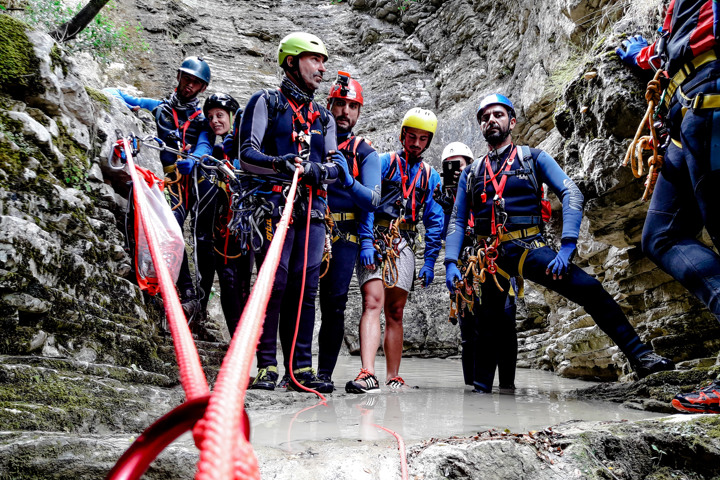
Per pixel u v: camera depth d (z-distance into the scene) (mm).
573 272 3752
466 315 4867
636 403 3104
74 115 4258
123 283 3898
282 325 3824
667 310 4453
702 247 2766
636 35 4160
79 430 2078
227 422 386
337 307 4129
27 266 2891
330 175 3527
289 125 3615
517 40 10797
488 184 4070
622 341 3584
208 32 16000
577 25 7195
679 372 3133
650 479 1926
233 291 4691
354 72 15852
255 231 3496
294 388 3674
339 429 2240
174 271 3867
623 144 4031
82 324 3184
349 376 5668
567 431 1987
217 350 4773
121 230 4508
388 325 4695
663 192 2941
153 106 5789
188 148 4848
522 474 1711
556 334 7039
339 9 17469
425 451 1690
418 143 4660
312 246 3736
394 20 16344
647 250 2998
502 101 4109
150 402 2604
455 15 14203
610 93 3986
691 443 1980
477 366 4105
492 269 3943
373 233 4359
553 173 3973
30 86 3871
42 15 7508
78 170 3982
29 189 3383
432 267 5039
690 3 2689
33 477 1446
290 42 3623
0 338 2670
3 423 1880
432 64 14625
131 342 3539
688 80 2650
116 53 13695
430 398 3584
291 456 1670
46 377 2379
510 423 2508
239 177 3584
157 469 1491
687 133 2596
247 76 15430
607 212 4367
